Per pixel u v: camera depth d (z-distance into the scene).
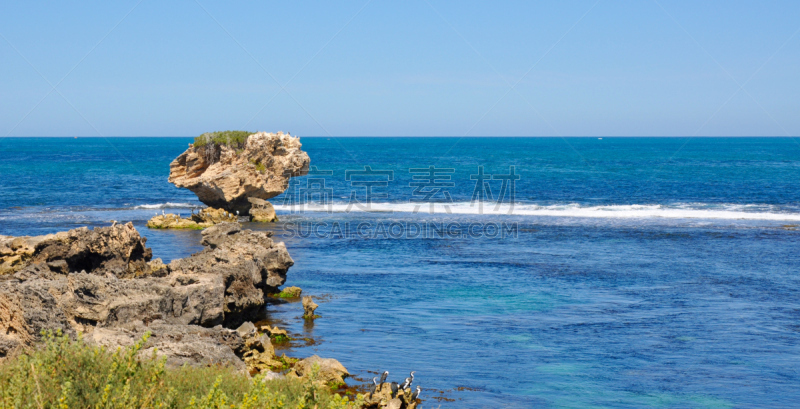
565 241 49.69
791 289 33.66
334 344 24.80
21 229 54.72
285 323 27.70
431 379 21.14
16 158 183.38
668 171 128.12
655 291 33.34
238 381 13.59
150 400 10.45
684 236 51.78
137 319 20.69
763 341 25.12
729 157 187.62
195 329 20.17
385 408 18.38
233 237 35.62
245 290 27.33
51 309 18.12
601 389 20.28
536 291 33.47
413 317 28.62
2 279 22.09
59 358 11.16
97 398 10.10
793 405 19.11
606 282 35.47
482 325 27.33
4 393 9.88
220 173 61.41
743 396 19.77
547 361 22.91
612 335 25.92
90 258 27.89
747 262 41.06
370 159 183.25
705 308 30.00
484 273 37.97
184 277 24.05
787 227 56.38
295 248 46.75
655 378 21.27
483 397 19.64
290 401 12.63
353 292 33.38
